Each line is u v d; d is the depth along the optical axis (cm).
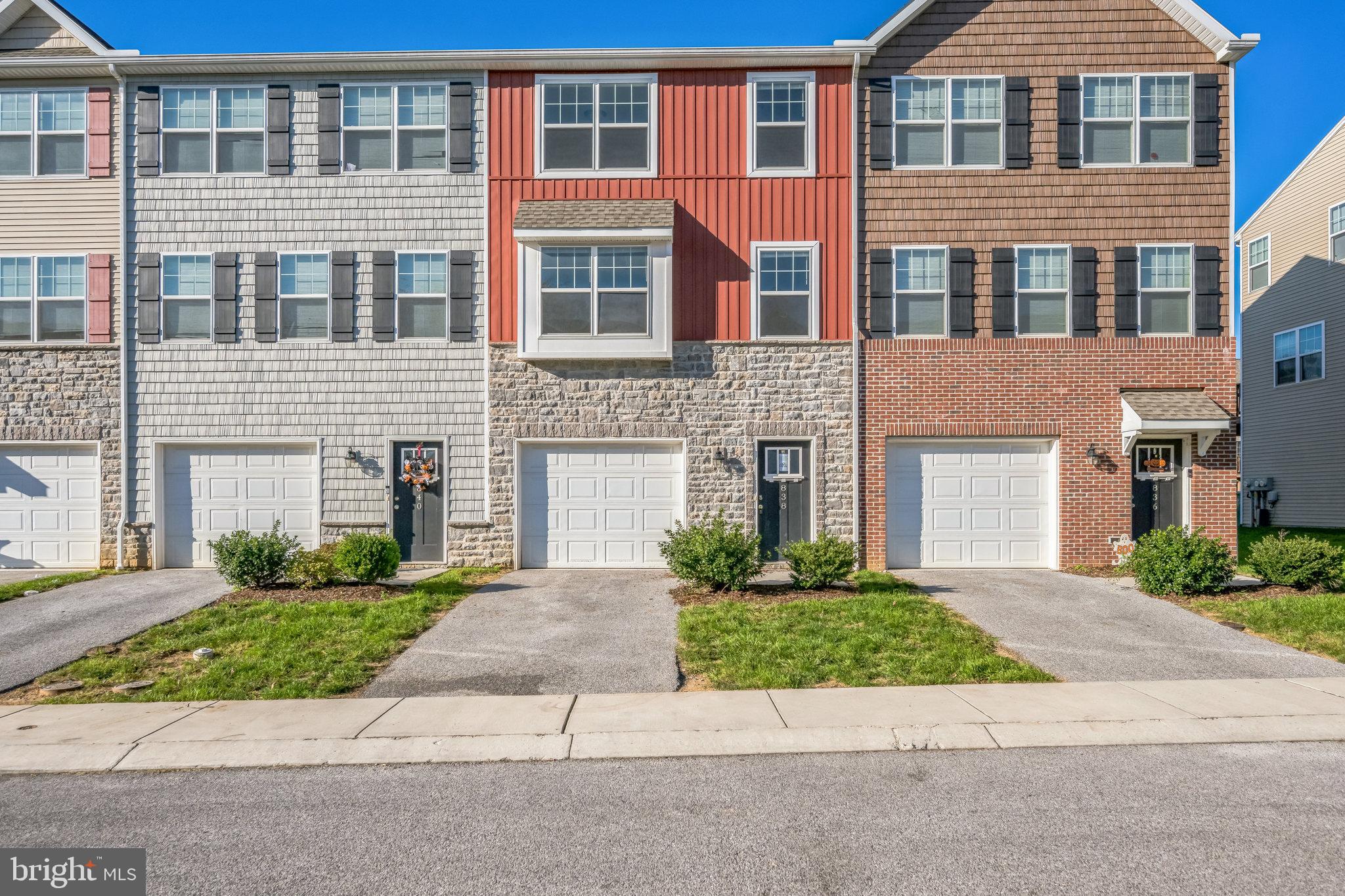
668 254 1365
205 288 1426
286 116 1422
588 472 1420
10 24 1420
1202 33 1370
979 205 1396
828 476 1395
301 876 412
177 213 1420
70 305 1428
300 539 1430
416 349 1420
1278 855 427
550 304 1373
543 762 581
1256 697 703
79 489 1427
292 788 534
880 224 1402
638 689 741
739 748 602
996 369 1390
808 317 1406
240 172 1426
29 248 1422
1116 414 1380
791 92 1412
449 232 1421
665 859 427
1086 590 1158
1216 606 1027
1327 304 2239
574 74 1420
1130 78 1390
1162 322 1392
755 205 1408
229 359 1420
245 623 951
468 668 805
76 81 1424
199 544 1431
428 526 1420
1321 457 2262
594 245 1366
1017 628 944
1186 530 1376
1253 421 2555
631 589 1187
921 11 1393
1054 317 1398
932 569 1396
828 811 488
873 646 855
